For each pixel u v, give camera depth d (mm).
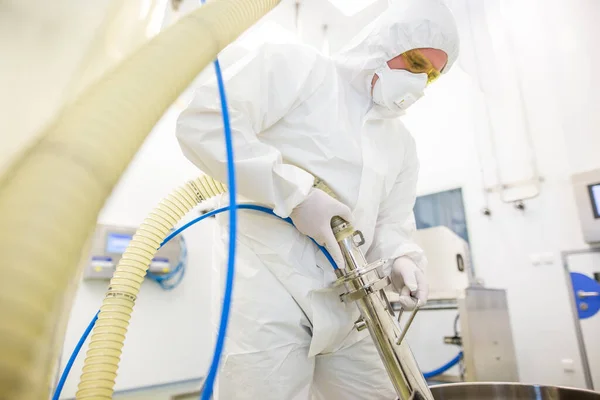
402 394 737
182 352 2498
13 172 240
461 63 2984
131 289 587
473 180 2912
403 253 1080
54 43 355
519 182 2672
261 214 903
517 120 2756
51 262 213
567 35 2646
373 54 983
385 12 1038
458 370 2641
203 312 2668
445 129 3150
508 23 2889
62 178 233
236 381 817
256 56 851
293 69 905
